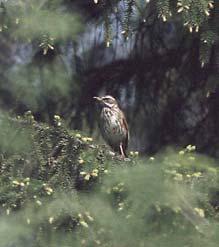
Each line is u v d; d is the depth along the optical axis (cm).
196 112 1443
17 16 1093
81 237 958
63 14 1130
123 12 1159
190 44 1370
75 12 1220
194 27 1123
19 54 1373
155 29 1388
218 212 960
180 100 1444
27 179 985
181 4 1049
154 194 904
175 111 1451
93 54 1412
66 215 960
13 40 1335
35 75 1288
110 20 1154
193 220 912
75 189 992
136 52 1427
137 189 909
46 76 1287
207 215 933
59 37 1112
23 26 1090
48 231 966
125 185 929
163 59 1421
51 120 1326
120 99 1462
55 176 1002
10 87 1280
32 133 1027
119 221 929
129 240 922
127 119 1478
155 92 1454
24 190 981
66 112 1388
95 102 1427
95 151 1011
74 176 1008
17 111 1279
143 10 1164
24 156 1020
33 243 965
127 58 1432
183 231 909
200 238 902
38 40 1114
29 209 967
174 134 1452
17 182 984
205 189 939
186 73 1412
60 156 1017
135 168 928
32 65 1299
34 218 962
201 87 1385
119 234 925
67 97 1355
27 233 956
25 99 1280
